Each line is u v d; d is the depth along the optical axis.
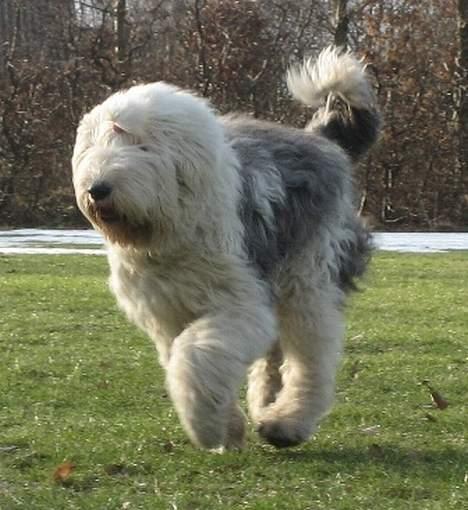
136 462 9.19
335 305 10.52
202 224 9.11
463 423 10.85
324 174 10.54
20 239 38.03
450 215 46.16
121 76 48.12
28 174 46.81
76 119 47.12
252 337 9.04
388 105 46.50
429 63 47.31
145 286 9.40
